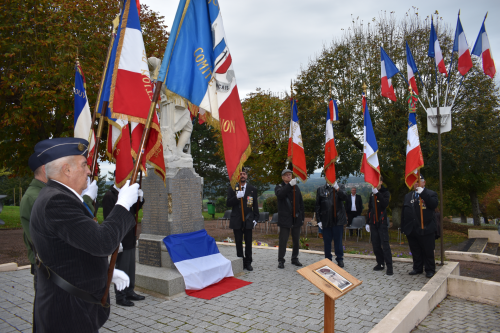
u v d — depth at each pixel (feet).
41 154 6.81
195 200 21.45
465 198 94.22
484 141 50.52
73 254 6.41
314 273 10.19
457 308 16.33
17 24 41.22
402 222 21.75
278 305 15.66
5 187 121.29
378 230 22.24
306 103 58.39
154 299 16.56
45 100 39.22
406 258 26.08
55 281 6.35
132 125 12.26
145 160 11.80
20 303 16.31
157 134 11.48
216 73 11.14
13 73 41.65
